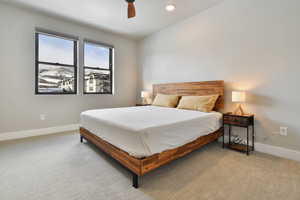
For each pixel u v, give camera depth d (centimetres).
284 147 216
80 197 133
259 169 181
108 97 425
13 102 287
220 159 208
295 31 204
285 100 214
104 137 196
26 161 198
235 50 264
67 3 274
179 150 184
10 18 279
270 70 227
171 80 379
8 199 129
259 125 239
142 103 465
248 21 247
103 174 170
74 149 240
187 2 277
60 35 334
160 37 403
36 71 314
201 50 314
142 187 147
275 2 219
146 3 276
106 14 315
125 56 459
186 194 137
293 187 146
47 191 140
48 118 327
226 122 251
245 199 130
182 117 210
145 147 144
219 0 274
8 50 279
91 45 395
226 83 278
